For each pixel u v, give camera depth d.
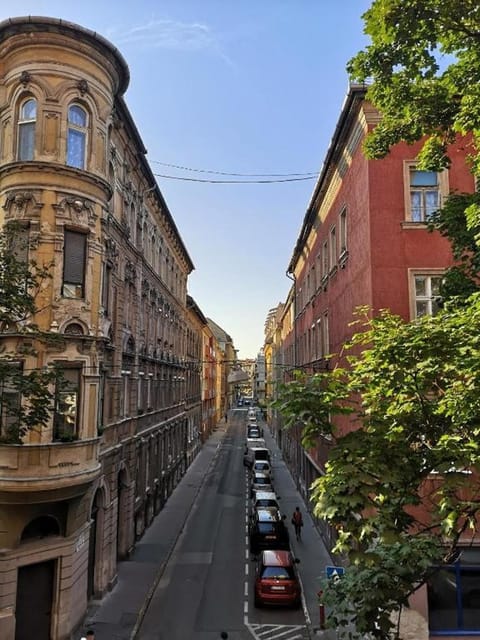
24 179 14.54
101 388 17.23
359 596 7.09
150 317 26.88
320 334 24.44
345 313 17.97
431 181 14.70
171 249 34.97
